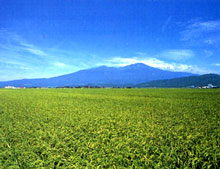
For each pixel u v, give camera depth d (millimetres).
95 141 7883
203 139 7820
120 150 6879
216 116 13656
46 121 12039
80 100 26766
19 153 6789
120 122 11219
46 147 7195
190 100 25781
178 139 7875
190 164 5965
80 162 6082
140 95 36688
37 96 34844
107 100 26641
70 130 9422
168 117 13297
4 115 14039
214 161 5953
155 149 6969
